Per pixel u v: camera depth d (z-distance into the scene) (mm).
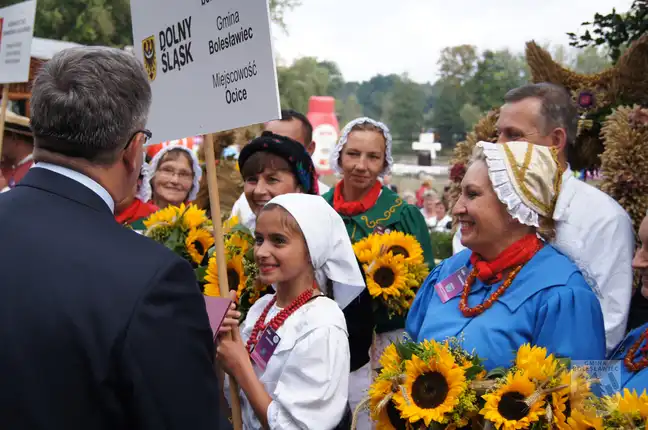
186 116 3035
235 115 2807
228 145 6336
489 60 29797
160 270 1768
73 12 17766
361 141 4355
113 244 1805
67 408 1668
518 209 2648
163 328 1712
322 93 25062
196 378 1754
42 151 1905
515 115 3746
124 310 1689
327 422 2645
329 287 3086
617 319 3434
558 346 2533
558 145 3715
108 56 1887
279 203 2893
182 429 1707
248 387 2701
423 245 4406
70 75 1841
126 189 1988
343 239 3029
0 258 1771
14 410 1669
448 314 2809
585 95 4309
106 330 1671
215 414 1804
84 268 1742
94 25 17641
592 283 2971
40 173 1896
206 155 2916
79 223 1826
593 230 3471
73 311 1693
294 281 2916
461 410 2416
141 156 1997
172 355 1712
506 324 2615
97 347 1666
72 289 1717
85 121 1826
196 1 2936
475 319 2701
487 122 4578
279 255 2850
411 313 3096
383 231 4297
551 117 3701
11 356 1684
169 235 3846
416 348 2592
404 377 2533
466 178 2770
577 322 2549
